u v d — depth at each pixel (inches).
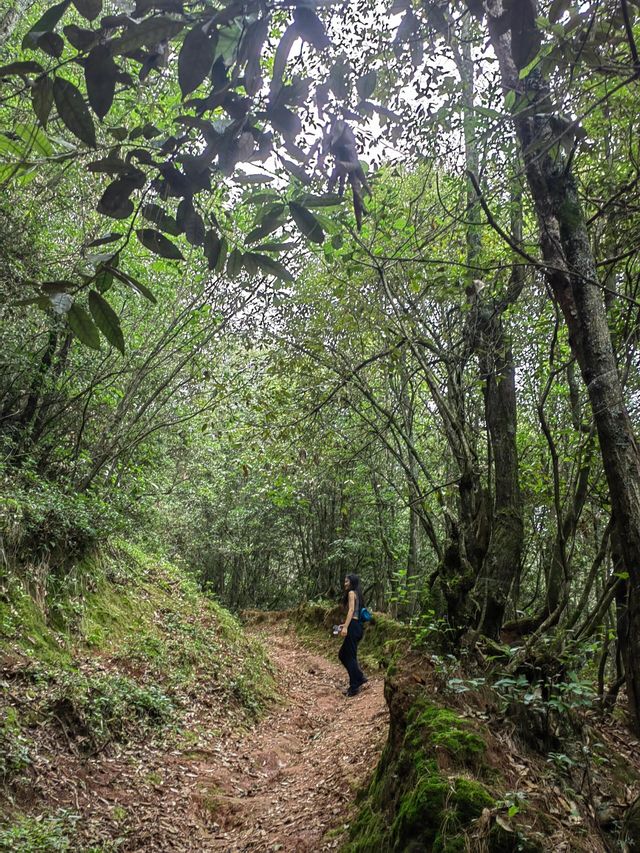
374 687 360.8
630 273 168.2
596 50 69.2
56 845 159.8
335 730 282.8
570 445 215.5
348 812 167.2
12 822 166.9
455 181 197.3
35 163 44.7
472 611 176.4
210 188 49.9
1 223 269.4
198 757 240.4
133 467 402.3
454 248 218.8
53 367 374.0
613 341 177.8
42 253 298.8
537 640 155.6
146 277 350.9
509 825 113.3
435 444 406.0
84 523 308.7
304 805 193.6
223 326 336.8
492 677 159.5
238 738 270.1
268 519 849.5
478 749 132.4
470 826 114.2
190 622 362.6
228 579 1023.0
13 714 202.7
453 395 204.2
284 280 55.2
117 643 292.5
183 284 349.1
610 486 113.8
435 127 159.6
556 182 115.9
